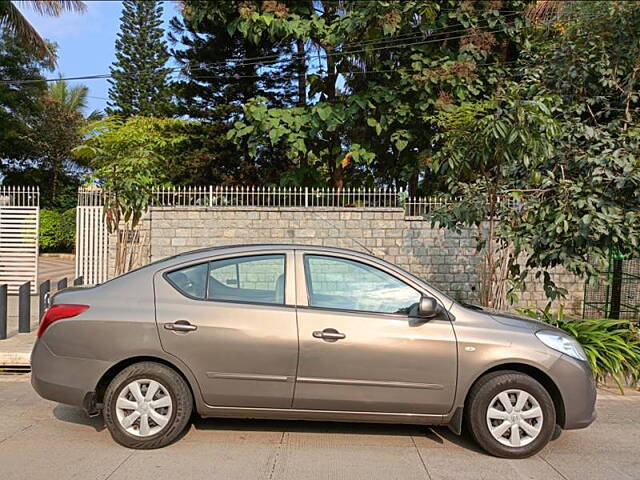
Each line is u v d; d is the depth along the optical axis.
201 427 5.31
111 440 4.99
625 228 6.89
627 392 6.95
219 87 20.33
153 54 31.77
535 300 12.35
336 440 5.07
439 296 4.95
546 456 4.84
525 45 13.10
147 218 12.59
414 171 14.91
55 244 28.58
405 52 14.30
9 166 31.80
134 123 15.48
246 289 4.95
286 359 4.71
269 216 12.59
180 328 4.72
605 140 7.72
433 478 4.32
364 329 4.75
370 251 12.59
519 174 8.20
